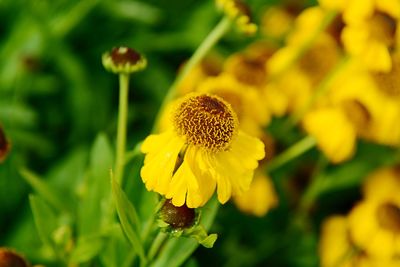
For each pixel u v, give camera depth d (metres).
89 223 0.40
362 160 0.48
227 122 0.35
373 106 0.46
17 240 0.44
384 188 0.46
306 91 0.47
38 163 0.47
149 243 0.39
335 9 0.43
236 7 0.41
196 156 0.34
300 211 0.46
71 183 0.45
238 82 0.45
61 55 0.47
